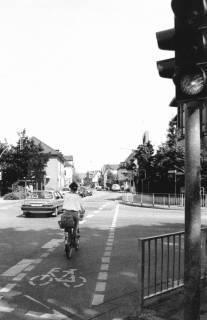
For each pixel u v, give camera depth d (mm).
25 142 55750
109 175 153000
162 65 4418
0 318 5586
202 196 30031
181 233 7008
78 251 11297
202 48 4098
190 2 4156
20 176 55250
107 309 6016
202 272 7312
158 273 7926
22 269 8820
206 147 29781
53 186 89875
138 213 27125
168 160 35562
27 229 17016
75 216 10633
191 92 4133
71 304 6258
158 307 6039
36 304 6254
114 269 8836
